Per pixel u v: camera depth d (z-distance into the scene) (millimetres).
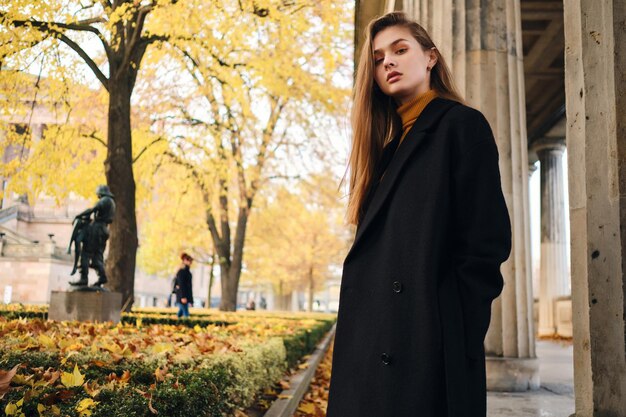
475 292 1601
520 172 5820
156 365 3609
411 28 1943
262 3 11805
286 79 16156
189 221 24562
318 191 22734
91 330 5684
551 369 7824
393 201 1744
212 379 3312
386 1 10203
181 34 12250
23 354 3496
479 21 5891
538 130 19953
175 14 11438
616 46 2264
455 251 1694
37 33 10109
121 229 12547
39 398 2414
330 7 13508
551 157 20453
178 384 3012
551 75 15516
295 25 12992
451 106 1792
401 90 1903
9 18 9555
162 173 21125
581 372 2369
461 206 1668
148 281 55531
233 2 11883
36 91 12461
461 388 1521
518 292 5676
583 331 2363
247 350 4984
